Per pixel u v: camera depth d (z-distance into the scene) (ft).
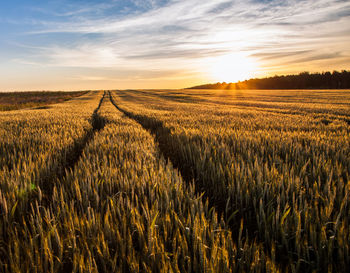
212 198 11.95
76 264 5.77
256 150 17.33
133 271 5.80
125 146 19.52
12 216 8.50
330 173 11.25
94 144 20.34
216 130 26.61
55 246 6.83
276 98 143.33
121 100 168.25
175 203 9.34
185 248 6.44
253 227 9.05
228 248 6.55
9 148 19.47
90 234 7.17
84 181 11.31
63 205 8.76
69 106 100.94
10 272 5.90
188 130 27.27
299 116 46.98
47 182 13.52
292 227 7.66
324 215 7.68
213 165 13.73
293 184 10.18
